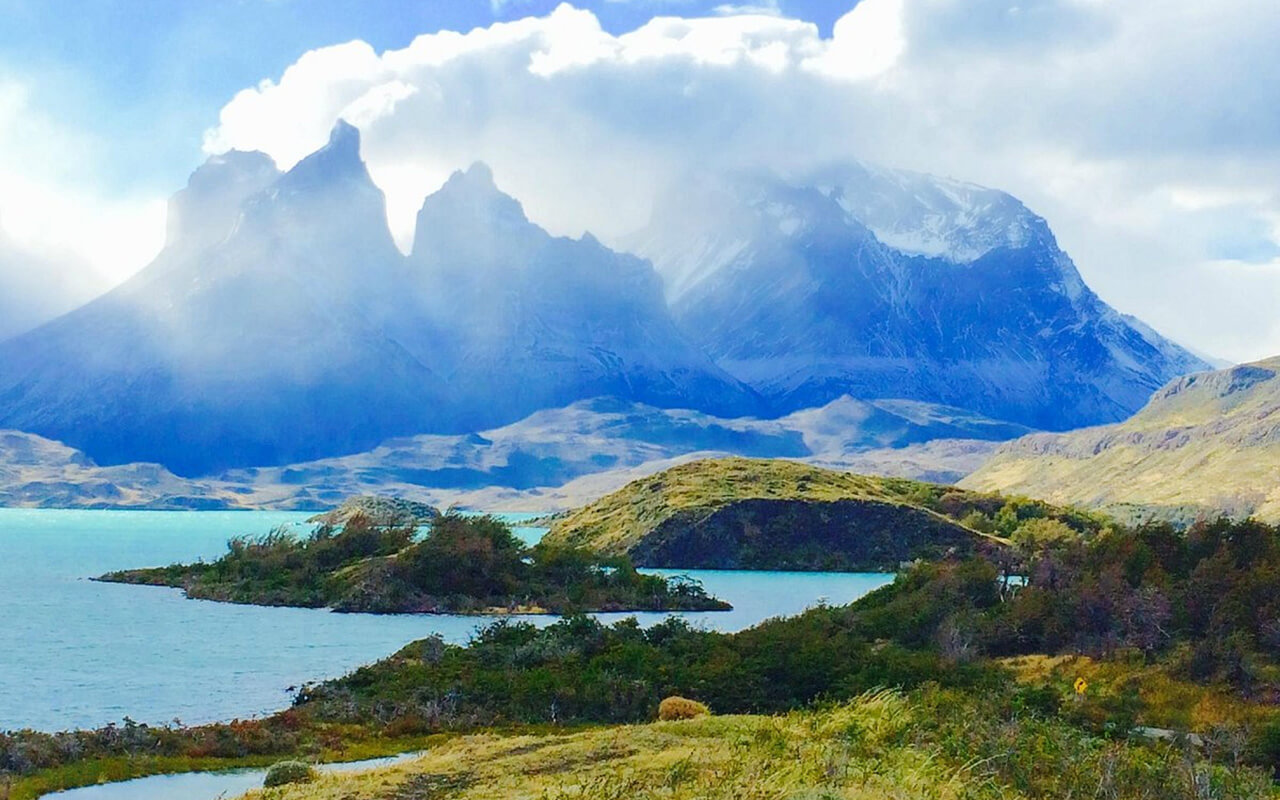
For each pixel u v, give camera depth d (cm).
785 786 3925
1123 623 9538
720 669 8044
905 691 7281
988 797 4156
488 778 4734
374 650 11700
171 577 19712
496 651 9169
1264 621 8962
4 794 5744
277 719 7444
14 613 14975
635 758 4756
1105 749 5003
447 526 17175
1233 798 4731
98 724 8044
